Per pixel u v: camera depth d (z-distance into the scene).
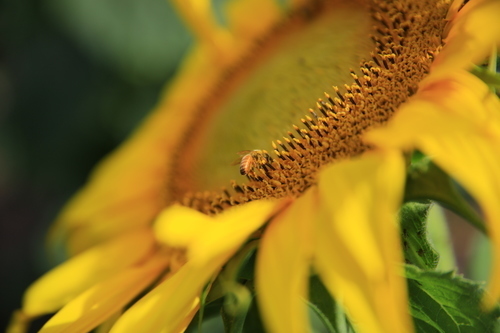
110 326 0.54
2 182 1.22
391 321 0.45
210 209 0.58
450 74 0.49
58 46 0.88
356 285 0.45
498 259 0.45
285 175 0.54
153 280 0.55
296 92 0.57
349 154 0.53
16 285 1.08
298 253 0.47
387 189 0.46
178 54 0.77
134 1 0.77
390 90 0.53
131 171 0.64
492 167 0.46
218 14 0.74
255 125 0.58
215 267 0.49
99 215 0.65
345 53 0.56
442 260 0.55
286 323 0.46
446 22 0.52
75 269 0.59
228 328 0.49
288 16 0.62
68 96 0.88
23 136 0.89
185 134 0.62
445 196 0.47
